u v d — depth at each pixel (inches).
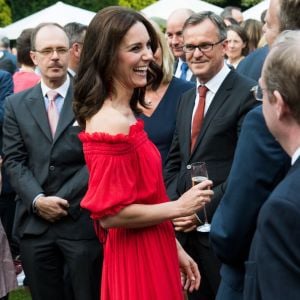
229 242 98.0
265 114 83.4
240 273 102.3
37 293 176.6
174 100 180.4
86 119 120.2
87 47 119.4
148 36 120.5
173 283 124.5
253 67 187.8
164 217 118.7
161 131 178.1
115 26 117.3
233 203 96.9
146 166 119.5
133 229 122.4
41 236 173.8
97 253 173.5
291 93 78.9
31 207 171.2
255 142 95.9
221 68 158.6
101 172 115.6
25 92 178.7
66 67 174.7
